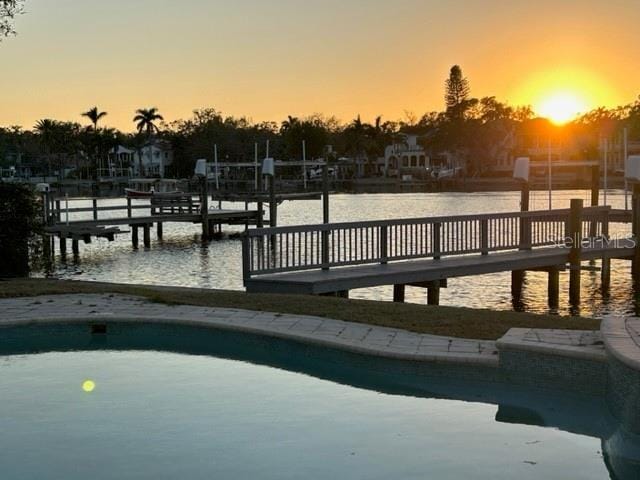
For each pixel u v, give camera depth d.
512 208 56.50
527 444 5.91
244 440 6.01
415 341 8.28
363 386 7.68
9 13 20.75
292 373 8.24
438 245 15.88
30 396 7.32
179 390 7.52
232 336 9.35
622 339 6.50
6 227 19.84
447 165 116.88
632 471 5.34
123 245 32.06
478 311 10.02
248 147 95.38
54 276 22.52
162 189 65.06
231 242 32.97
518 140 107.06
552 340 7.32
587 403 6.79
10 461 5.59
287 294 11.97
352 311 10.08
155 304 10.98
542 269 17.08
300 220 45.44
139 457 5.64
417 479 5.19
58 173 115.88
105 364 8.68
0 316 10.09
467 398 7.26
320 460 5.56
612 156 93.06
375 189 98.31
